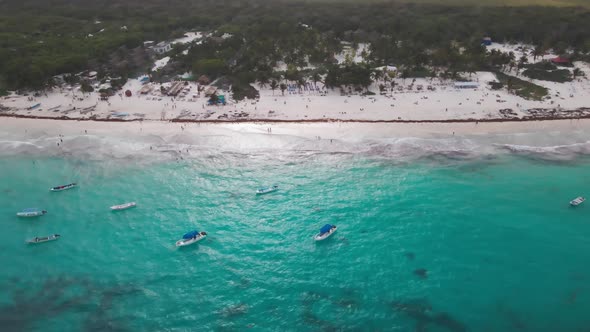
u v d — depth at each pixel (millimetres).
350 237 87125
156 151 120062
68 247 85125
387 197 99312
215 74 176625
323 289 74812
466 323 67250
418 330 66000
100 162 114875
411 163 113125
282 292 74250
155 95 159750
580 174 107125
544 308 69688
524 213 92875
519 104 148000
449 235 87000
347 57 184625
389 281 76188
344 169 111062
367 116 140625
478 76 173625
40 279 77062
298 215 93938
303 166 112688
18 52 187250
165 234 88625
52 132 130125
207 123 136125
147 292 74250
